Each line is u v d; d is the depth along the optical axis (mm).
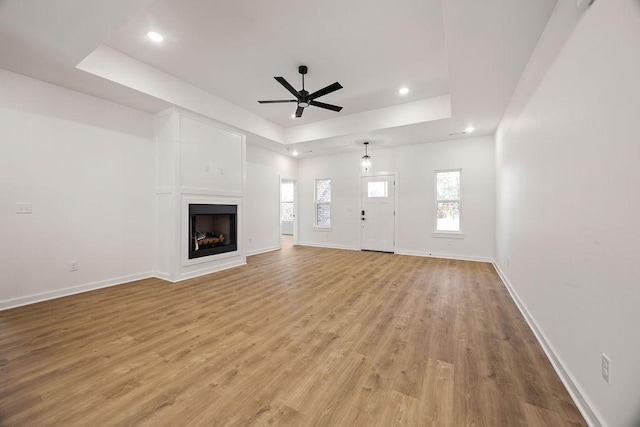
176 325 2424
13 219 2828
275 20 2549
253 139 5492
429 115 4320
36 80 2979
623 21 1103
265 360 1878
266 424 1319
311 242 7430
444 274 4246
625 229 1101
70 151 3240
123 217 3738
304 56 3162
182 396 1516
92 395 1516
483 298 3146
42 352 1957
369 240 6543
